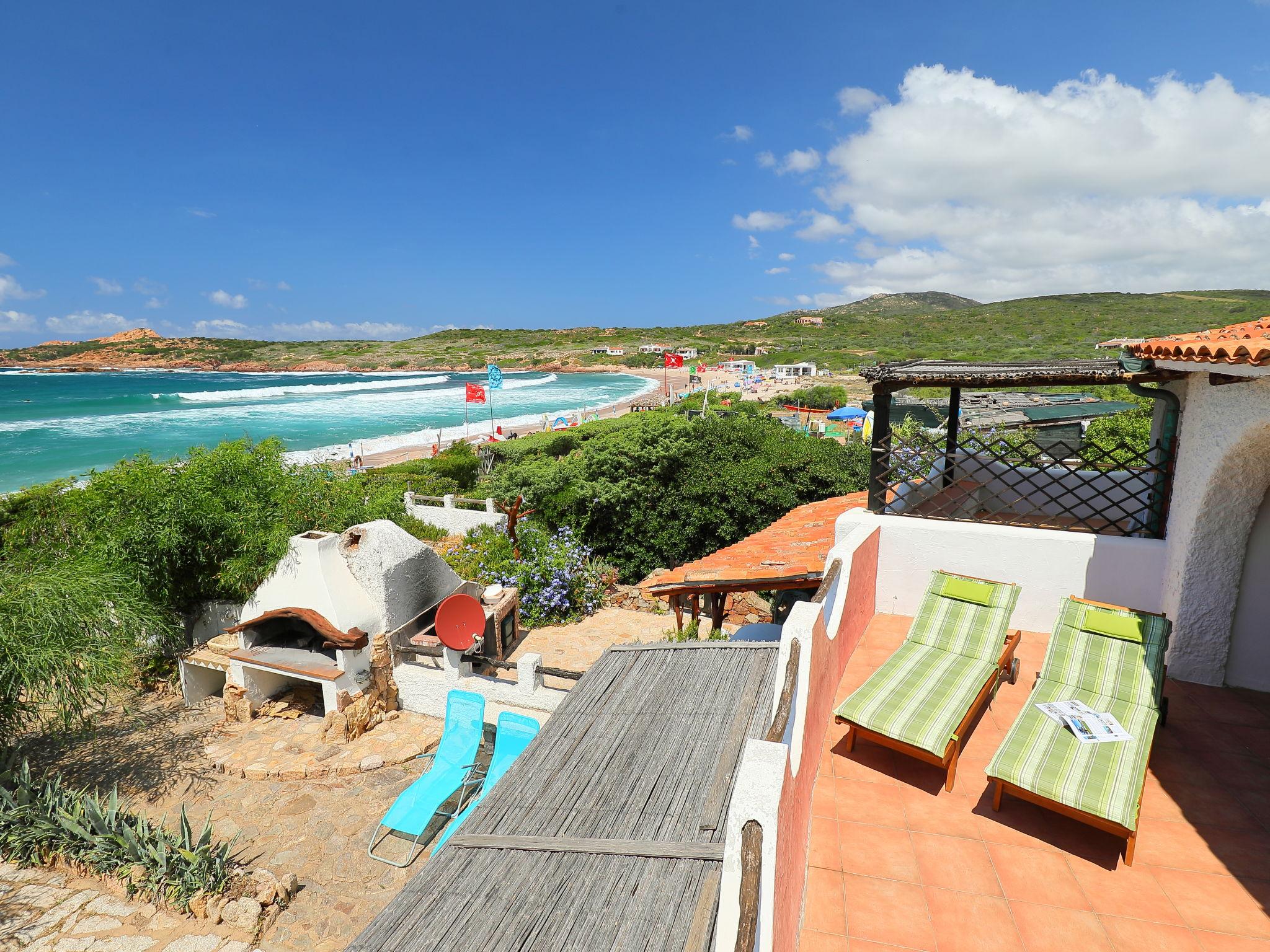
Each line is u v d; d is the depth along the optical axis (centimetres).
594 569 1677
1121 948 350
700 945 331
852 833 435
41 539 1250
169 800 872
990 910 375
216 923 661
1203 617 601
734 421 2336
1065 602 575
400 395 9906
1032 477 905
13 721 887
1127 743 451
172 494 1120
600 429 4197
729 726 526
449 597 993
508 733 793
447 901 383
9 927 653
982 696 525
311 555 996
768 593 1431
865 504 1095
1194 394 602
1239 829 434
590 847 410
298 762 929
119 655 950
